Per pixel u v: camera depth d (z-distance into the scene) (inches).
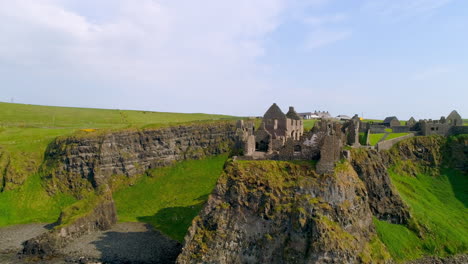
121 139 6535.4
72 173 5831.7
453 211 4402.1
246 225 3304.6
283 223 3203.7
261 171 3503.9
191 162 7086.6
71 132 6614.2
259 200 3348.9
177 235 4308.6
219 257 3225.9
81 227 4330.7
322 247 2970.0
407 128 5885.8
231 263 3228.3
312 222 3097.9
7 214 4916.3
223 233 3312.0
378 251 3331.7
